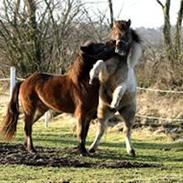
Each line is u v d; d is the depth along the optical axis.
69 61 27.38
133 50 14.48
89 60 14.51
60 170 12.34
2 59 27.78
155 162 14.17
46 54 27.42
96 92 14.57
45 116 21.56
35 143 16.98
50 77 15.12
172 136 19.42
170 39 25.69
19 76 27.36
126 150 16.02
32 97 15.02
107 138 18.95
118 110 15.04
